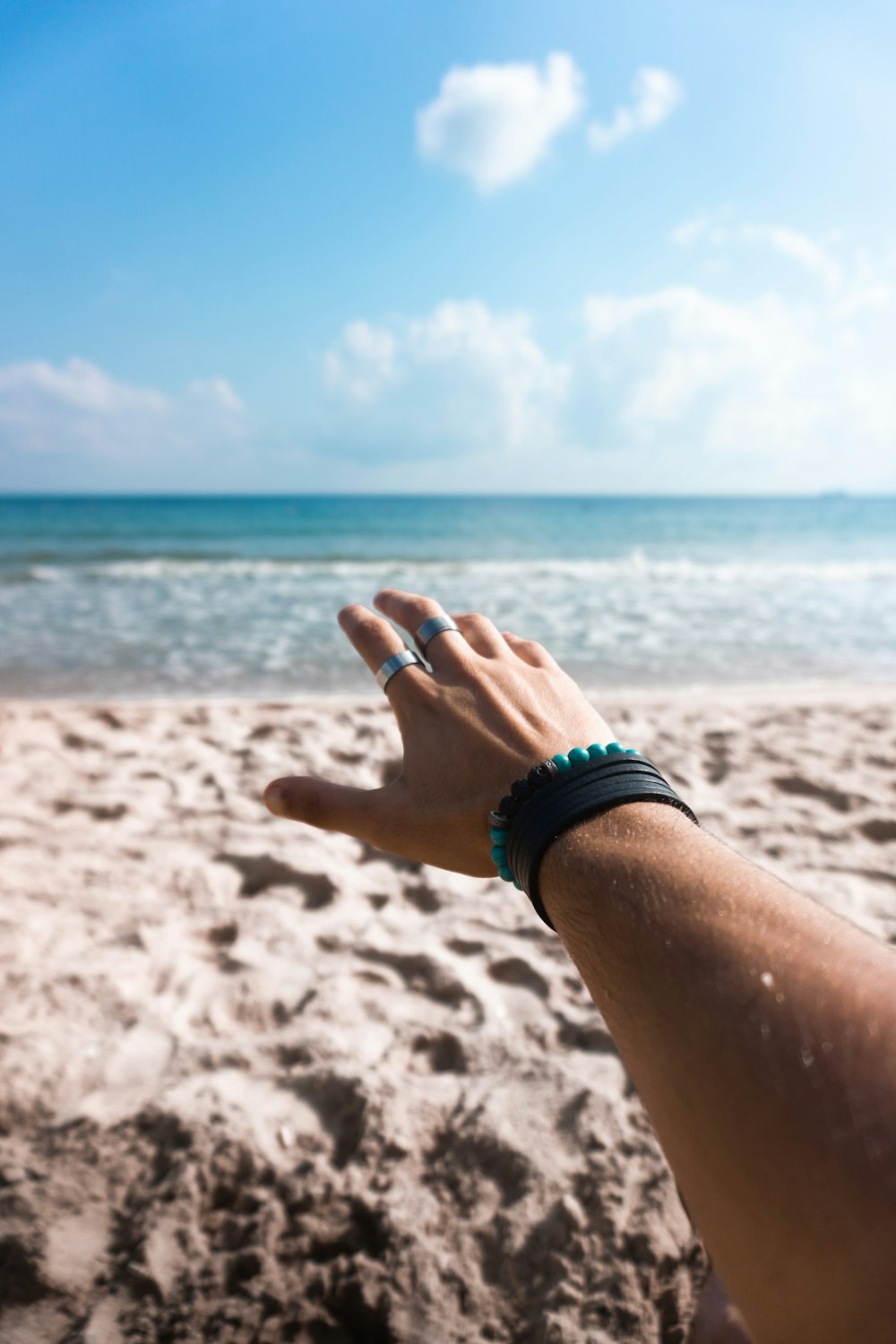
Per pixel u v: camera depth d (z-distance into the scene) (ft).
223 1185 5.23
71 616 32.81
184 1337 4.35
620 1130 5.63
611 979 1.63
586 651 26.48
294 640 27.81
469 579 52.49
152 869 9.44
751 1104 1.30
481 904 8.82
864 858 10.29
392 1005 7.18
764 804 12.07
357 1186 5.23
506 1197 5.15
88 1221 4.94
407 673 2.95
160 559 70.69
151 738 14.60
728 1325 3.41
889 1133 1.16
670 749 14.57
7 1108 5.79
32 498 327.47
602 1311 4.47
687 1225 4.96
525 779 2.26
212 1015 6.99
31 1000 6.99
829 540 115.65
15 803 11.30
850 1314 1.13
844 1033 1.28
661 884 1.69
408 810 2.65
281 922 8.43
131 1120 5.71
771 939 1.47
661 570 62.75
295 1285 4.62
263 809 11.28
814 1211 1.19
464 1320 4.47
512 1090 6.06
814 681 22.85
